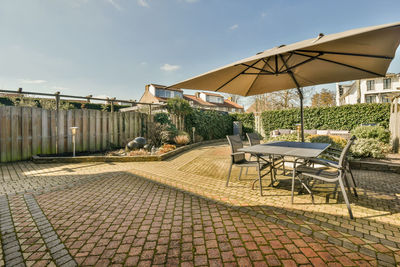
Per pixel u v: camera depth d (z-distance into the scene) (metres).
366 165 4.83
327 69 3.69
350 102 27.66
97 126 7.62
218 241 1.98
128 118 8.62
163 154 6.66
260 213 2.58
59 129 6.65
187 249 1.86
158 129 9.27
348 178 3.05
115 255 1.78
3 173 4.61
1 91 5.61
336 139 5.73
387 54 2.51
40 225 2.30
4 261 1.69
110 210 2.71
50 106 9.16
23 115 5.90
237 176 4.46
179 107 10.33
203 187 3.69
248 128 16.50
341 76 3.86
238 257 1.74
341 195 3.16
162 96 28.61
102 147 7.77
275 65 3.58
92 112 7.49
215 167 5.44
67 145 6.84
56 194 3.31
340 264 1.63
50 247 1.89
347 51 2.73
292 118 13.95
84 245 1.93
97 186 3.74
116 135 8.21
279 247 1.87
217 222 2.37
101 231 2.18
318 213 2.55
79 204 2.91
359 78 3.82
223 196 3.21
